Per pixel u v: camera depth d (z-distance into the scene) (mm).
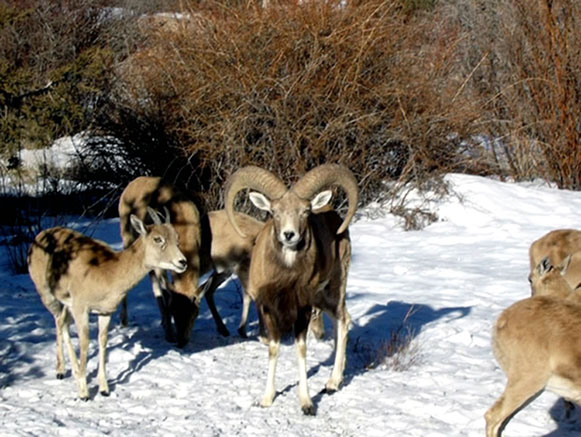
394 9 21281
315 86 18766
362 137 19125
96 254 8867
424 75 20219
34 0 26797
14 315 11539
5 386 8891
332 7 19453
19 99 12352
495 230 17734
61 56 26453
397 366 9719
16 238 16047
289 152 18516
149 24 22125
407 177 19875
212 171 18625
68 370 9484
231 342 10781
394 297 13086
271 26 18672
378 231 18000
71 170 20250
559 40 22578
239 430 7898
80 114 12922
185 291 10367
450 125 20141
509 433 7785
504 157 23922
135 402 8562
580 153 22297
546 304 7195
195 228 10711
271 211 8430
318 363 9930
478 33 24219
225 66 18625
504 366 7293
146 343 10570
